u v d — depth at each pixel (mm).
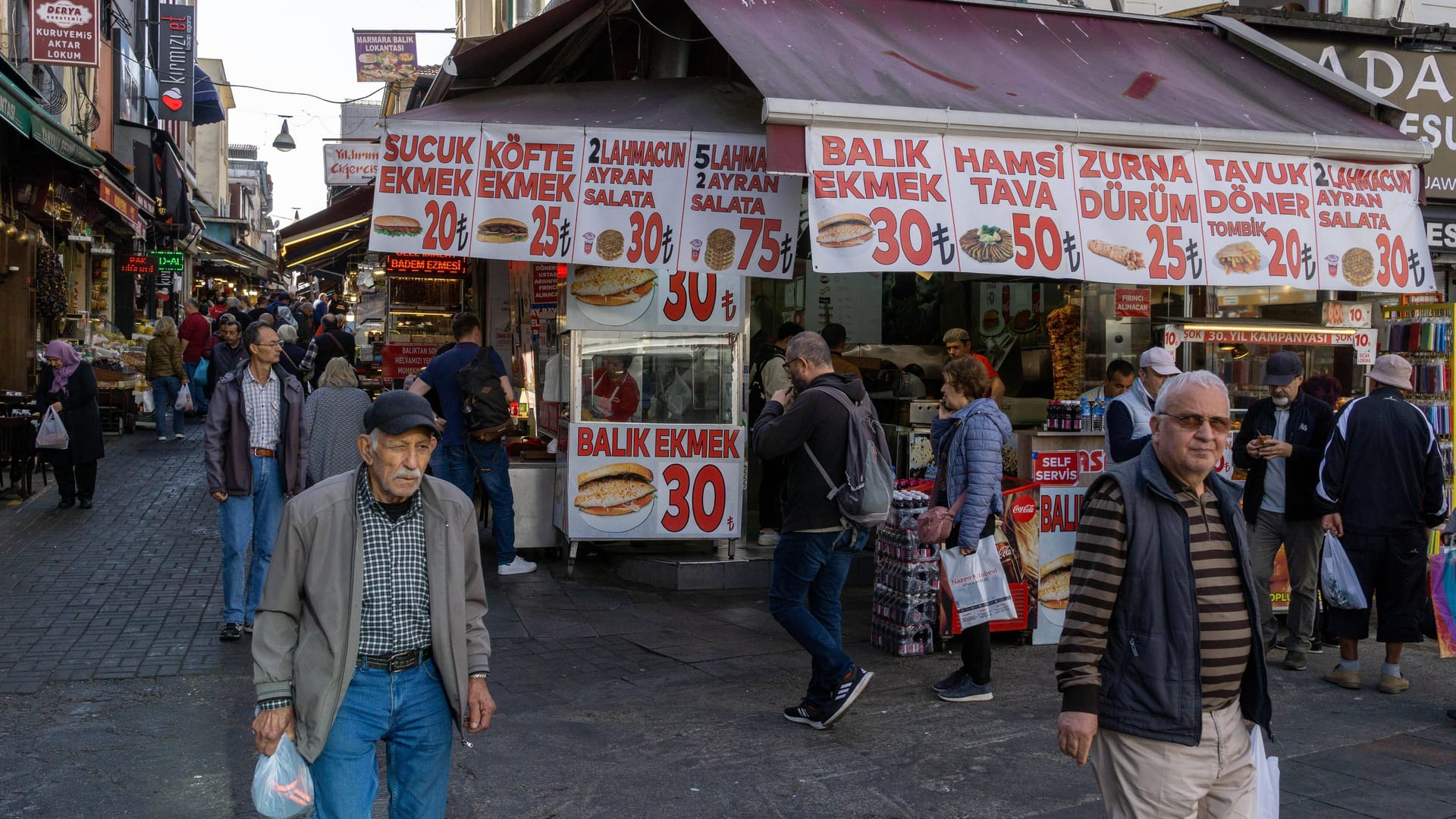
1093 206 7035
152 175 24969
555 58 9086
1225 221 7285
